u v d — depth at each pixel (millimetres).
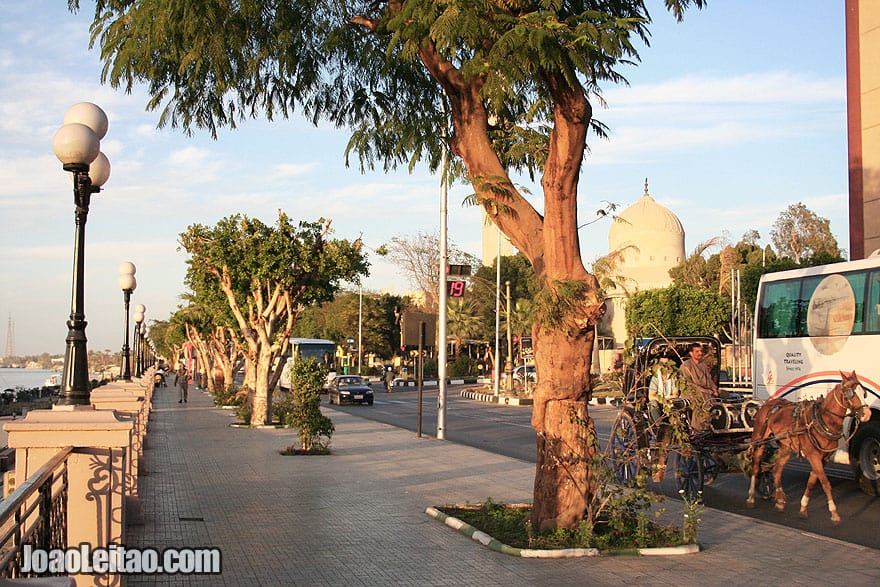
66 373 7605
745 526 10742
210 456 17969
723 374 21516
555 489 9508
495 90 8180
